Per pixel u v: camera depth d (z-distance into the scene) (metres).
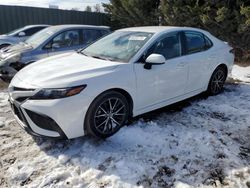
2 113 4.04
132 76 3.29
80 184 2.44
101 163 2.74
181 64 3.93
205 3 9.16
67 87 2.78
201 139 3.24
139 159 2.81
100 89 2.98
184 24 9.73
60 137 2.86
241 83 5.92
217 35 9.17
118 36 4.12
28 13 11.91
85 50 4.14
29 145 3.10
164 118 3.85
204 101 4.62
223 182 2.48
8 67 5.41
